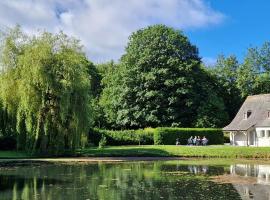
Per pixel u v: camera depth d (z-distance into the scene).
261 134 75.69
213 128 85.44
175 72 89.06
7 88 54.81
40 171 42.38
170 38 91.00
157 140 81.19
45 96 55.19
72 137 56.50
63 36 57.28
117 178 37.31
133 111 90.50
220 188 31.75
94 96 114.25
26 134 55.88
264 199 27.22
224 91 104.25
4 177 37.81
